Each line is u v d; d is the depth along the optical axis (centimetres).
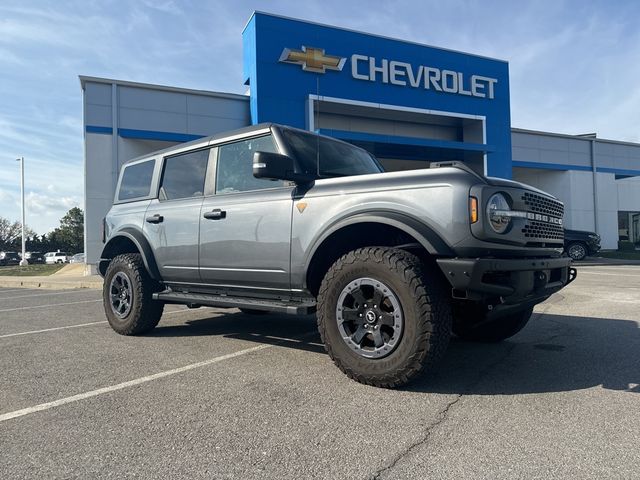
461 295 344
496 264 324
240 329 597
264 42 1727
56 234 9962
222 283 471
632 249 2842
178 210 509
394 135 2058
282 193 421
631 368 398
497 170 2202
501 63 2216
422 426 281
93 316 759
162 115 1662
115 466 240
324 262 405
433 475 225
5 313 829
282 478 225
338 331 364
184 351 480
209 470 234
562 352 455
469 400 324
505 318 477
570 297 837
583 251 1969
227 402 328
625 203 3288
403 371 331
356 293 357
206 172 498
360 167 491
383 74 1927
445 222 333
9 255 6419
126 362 441
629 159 2777
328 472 229
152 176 567
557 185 2645
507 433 270
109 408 321
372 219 354
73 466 241
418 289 326
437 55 2056
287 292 418
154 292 557
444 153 2148
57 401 338
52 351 496
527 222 362
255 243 430
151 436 274
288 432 276
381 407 312
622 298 819
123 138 1619
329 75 1828
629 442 257
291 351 473
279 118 1733
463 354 452
